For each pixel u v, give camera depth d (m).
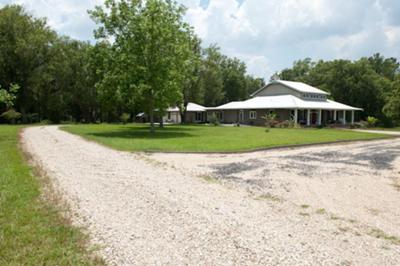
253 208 5.61
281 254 3.77
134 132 22.91
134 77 21.48
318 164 10.52
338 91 53.44
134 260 3.54
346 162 11.08
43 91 44.28
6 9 38.50
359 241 4.26
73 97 45.44
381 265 3.57
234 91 61.94
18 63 38.84
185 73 23.92
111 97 23.06
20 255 3.57
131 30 22.08
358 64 52.59
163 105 22.80
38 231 4.24
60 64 42.59
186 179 7.73
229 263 3.52
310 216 5.29
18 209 5.08
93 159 10.30
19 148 12.48
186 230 4.45
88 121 49.06
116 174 8.05
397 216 5.45
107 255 3.65
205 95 49.75
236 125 37.66
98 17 23.11
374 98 51.72
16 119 39.47
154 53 21.89
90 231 4.32
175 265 3.46
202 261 3.55
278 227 4.69
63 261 3.47
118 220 4.77
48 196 5.91
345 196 6.69
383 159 11.94
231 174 8.52
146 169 8.84
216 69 48.09
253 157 11.90
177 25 23.53
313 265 3.51
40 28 41.41
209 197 6.20
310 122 38.84
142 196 6.09
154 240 4.09
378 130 35.81
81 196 5.98
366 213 5.59
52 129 24.88
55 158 10.30
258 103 39.38
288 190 7.00
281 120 36.56
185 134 21.81
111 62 22.88
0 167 8.45
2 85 38.97
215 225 4.67
